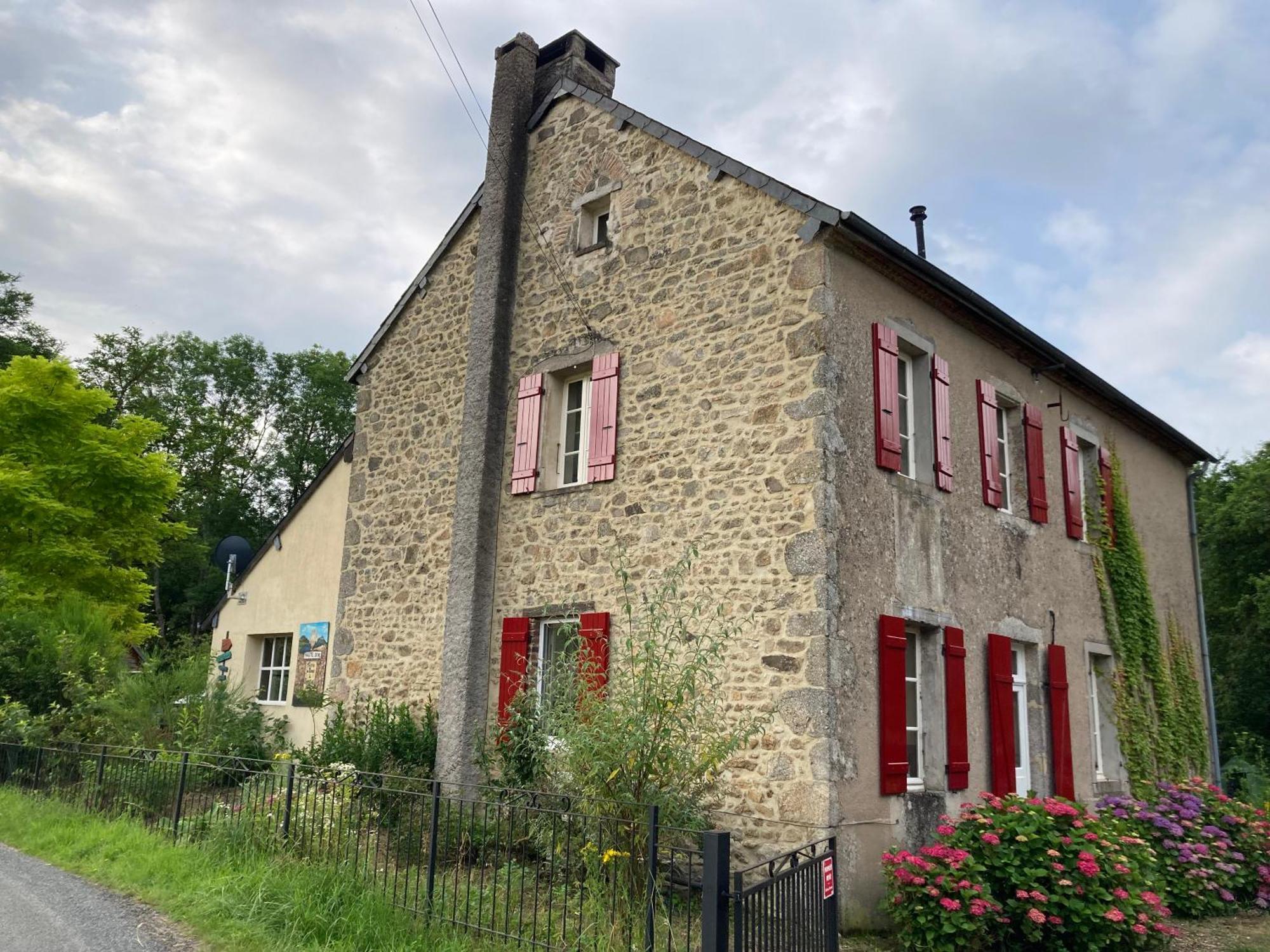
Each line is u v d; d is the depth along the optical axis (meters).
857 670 7.15
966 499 9.01
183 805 7.69
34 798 8.90
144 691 10.80
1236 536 19.30
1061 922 6.24
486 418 9.57
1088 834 6.68
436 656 9.66
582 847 5.59
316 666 11.53
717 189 8.47
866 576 7.43
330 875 5.98
